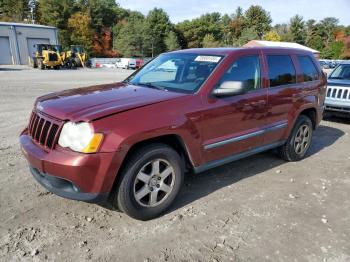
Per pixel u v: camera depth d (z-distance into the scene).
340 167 5.58
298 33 95.25
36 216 3.69
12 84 16.89
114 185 3.48
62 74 26.75
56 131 3.34
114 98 3.77
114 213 3.83
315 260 3.14
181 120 3.72
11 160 5.30
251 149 4.79
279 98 5.02
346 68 9.91
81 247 3.20
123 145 3.27
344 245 3.38
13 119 8.27
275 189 4.62
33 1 73.31
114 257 3.08
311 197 4.41
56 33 49.06
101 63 49.88
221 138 4.23
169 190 3.82
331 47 84.62
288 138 5.52
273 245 3.34
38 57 33.59
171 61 4.82
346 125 8.91
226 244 3.33
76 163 3.14
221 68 4.27
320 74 6.12
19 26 44.97
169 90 4.17
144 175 3.58
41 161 3.31
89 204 3.99
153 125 3.47
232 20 110.88
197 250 3.22
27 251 3.11
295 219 3.84
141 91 4.11
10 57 45.16
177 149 3.99
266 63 4.95
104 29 76.62
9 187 4.35
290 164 5.66
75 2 71.38
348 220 3.87
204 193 4.41
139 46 77.31
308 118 5.80
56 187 3.39
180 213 3.89
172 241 3.35
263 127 4.85
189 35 95.38
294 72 5.47
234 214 3.90
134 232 3.48
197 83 4.16
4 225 3.50
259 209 4.05
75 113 3.33
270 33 92.94
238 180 4.88
